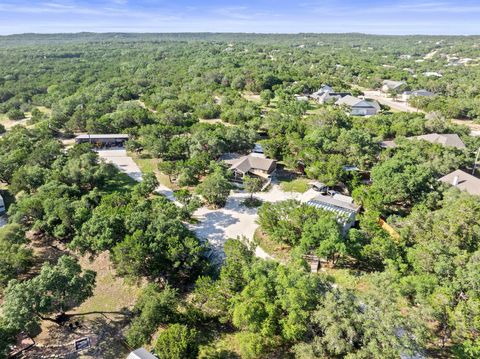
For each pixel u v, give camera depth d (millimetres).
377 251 38688
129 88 145625
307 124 91125
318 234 40688
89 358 31578
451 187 52438
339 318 26750
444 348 28922
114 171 70625
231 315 32438
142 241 39938
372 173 58938
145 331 31250
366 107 115250
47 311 32156
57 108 113688
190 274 40875
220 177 58312
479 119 104625
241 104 115938
